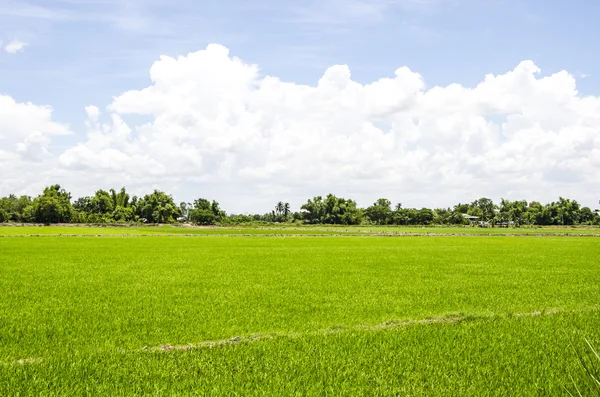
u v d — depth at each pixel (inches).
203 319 553.6
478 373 357.4
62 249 1772.9
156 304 657.6
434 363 382.9
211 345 434.0
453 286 861.8
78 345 435.5
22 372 346.0
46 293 751.7
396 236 3233.3
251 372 356.5
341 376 347.3
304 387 323.3
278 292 781.3
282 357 393.7
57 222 5438.0
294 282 910.4
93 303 661.9
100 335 473.1
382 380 339.0
